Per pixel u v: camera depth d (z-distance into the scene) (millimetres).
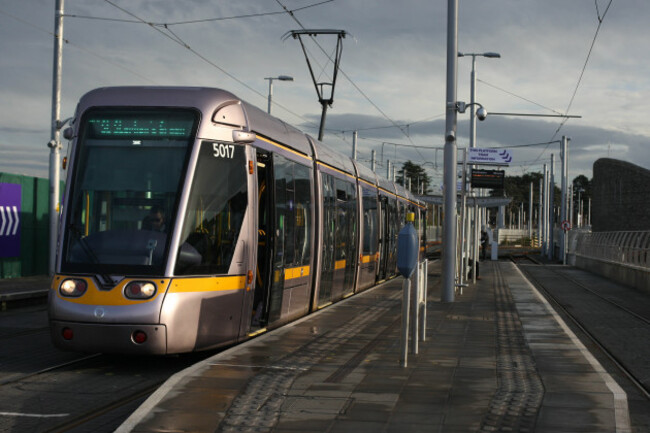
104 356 10359
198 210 9625
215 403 6887
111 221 9477
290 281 12750
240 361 8891
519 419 6473
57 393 8047
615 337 13969
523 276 30484
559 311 18578
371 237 21328
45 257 24969
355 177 19078
